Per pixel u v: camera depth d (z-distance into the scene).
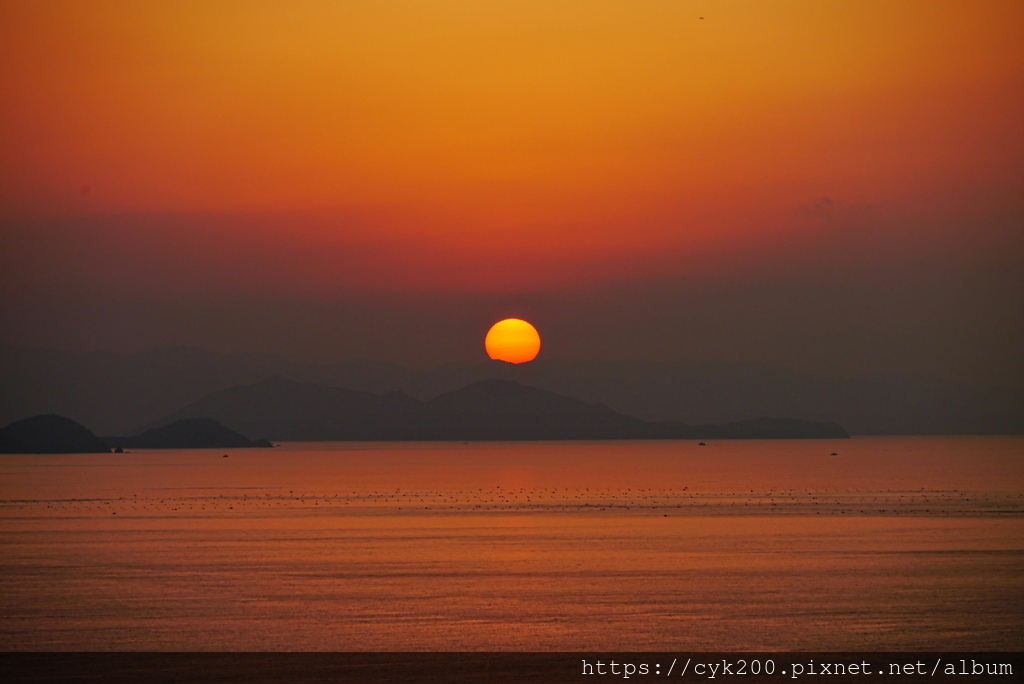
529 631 56.59
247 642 54.28
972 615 60.34
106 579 77.88
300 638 55.12
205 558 92.44
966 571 79.81
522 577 78.12
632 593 69.62
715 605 64.38
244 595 69.62
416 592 70.56
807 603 64.81
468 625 58.50
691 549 98.38
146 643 54.06
